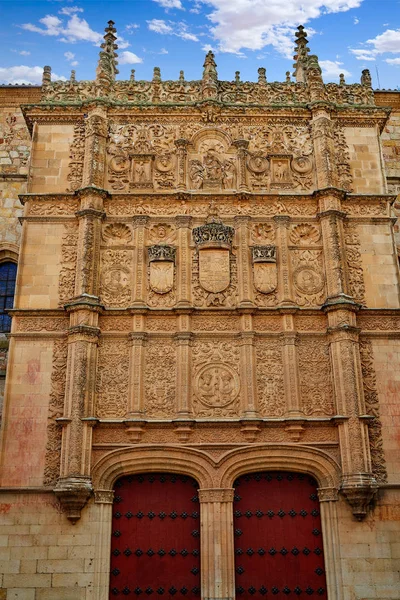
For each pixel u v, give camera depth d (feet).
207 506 70.90
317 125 88.22
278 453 73.05
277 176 86.48
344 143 89.04
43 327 77.25
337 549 69.41
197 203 84.48
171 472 73.00
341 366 75.00
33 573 67.46
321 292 80.59
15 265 95.61
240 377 76.13
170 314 78.28
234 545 70.79
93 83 90.94
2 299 93.45
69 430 71.31
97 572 67.77
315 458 72.95
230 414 74.59
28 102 104.88
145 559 70.18
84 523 69.41
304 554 70.85
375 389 76.13
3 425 72.74
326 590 69.26
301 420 73.15
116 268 80.94
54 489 69.15
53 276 80.02
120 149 87.45
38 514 69.46
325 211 82.64
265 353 77.36
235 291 80.12
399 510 71.15
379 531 70.18
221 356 77.00
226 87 91.71
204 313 78.43
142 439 73.05
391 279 81.51
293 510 72.59
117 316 78.28
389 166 104.99
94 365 74.90
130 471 72.49
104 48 93.91
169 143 88.28
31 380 74.90
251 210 84.38
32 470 71.31
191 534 71.26
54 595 66.74
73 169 86.12
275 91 91.61
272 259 80.94
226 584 67.82
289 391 75.10
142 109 88.99
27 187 84.69
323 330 78.48
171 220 83.41
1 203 97.35
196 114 89.40
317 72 91.76
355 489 69.36
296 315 78.95
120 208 84.07
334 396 75.31
